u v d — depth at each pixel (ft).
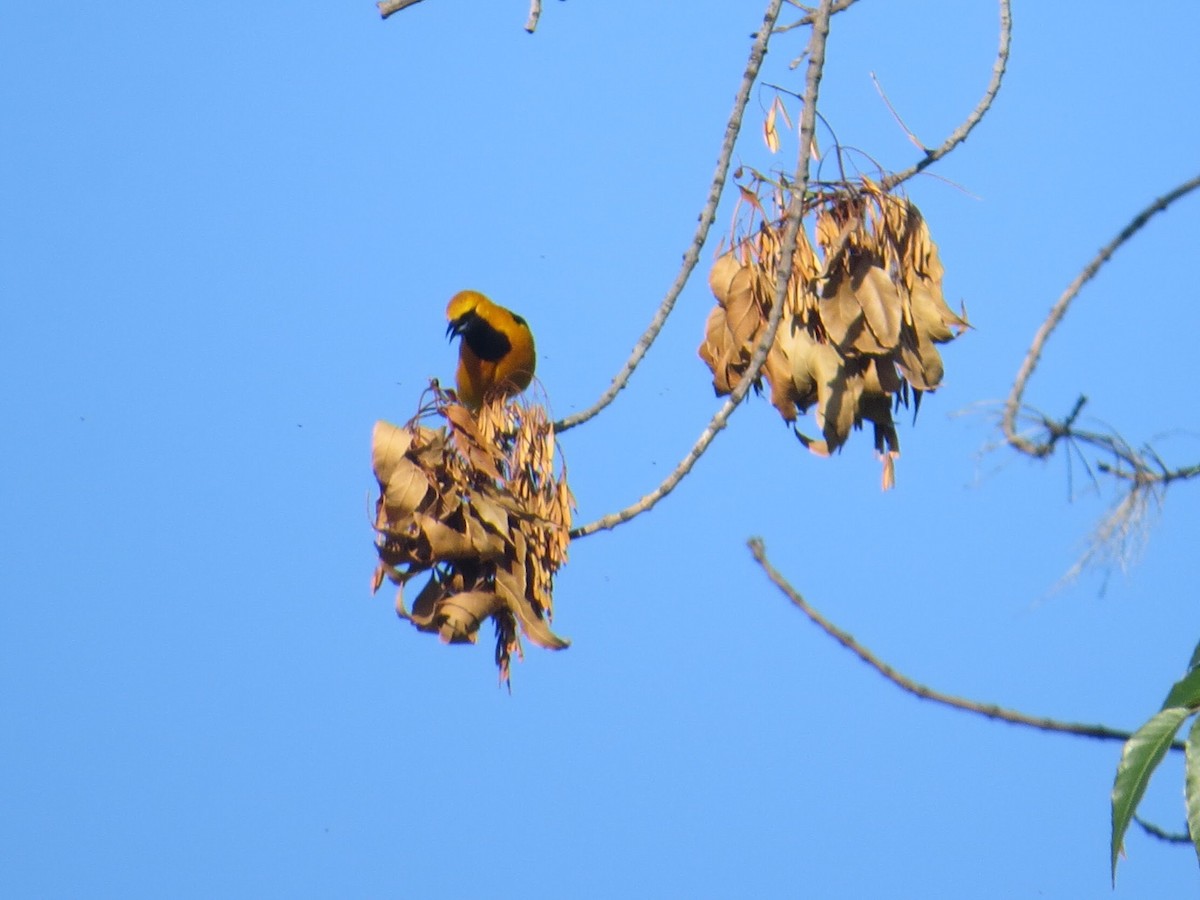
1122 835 22.47
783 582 29.73
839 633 29.43
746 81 28.60
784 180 31.19
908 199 31.30
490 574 31.50
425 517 30.89
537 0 29.53
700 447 29.40
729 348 31.35
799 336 30.99
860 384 31.07
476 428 31.24
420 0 29.66
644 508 30.66
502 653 31.45
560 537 31.17
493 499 31.09
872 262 31.07
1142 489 29.27
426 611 31.48
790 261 28.91
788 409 31.07
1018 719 28.02
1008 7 31.63
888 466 31.32
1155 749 22.68
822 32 29.48
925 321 31.01
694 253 29.27
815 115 29.35
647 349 30.14
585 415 31.45
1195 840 22.02
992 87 31.55
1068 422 30.17
